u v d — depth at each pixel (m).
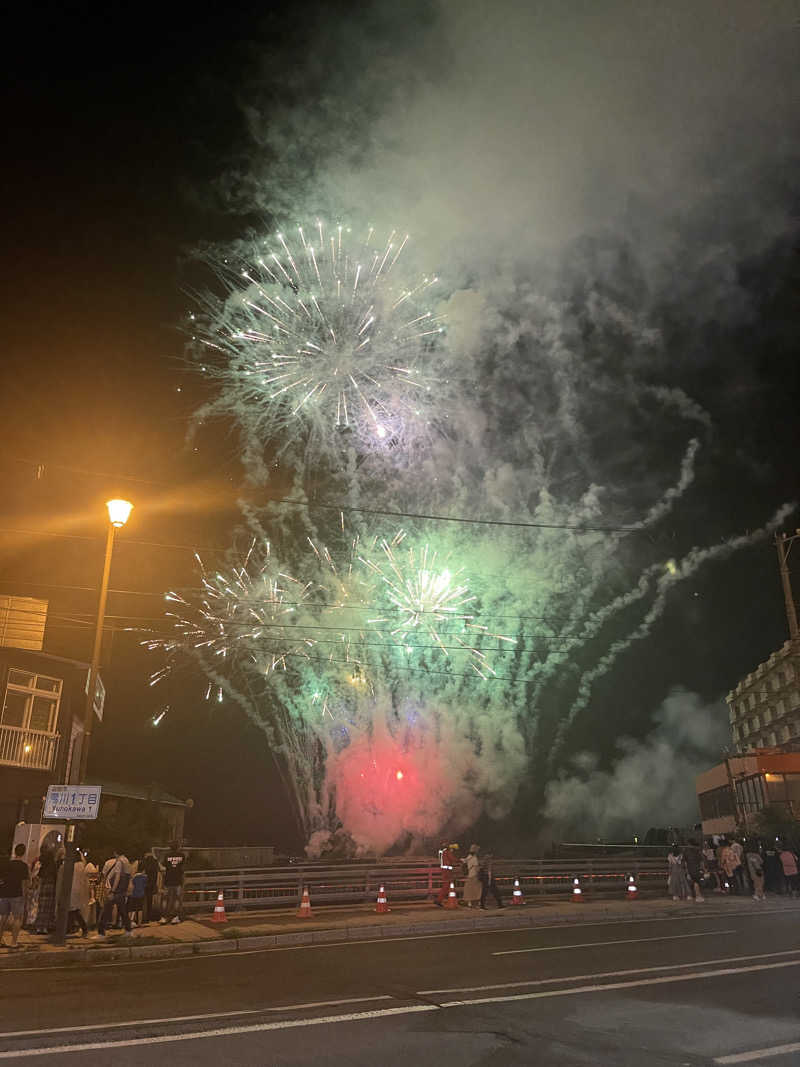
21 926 14.98
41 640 22.34
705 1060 6.33
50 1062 6.33
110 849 19.33
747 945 12.49
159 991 9.46
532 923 17.42
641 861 24.17
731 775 33.91
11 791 21.08
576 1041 6.90
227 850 26.12
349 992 9.21
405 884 21.12
